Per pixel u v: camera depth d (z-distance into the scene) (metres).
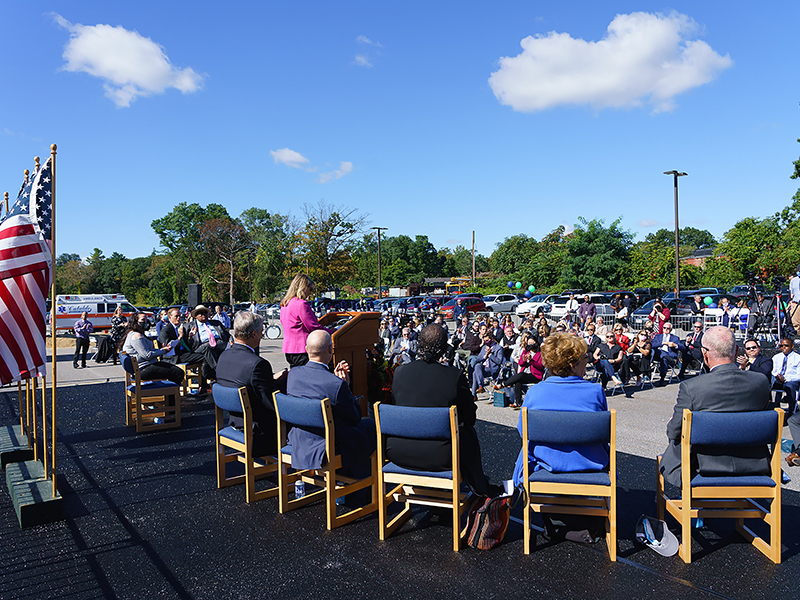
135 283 93.19
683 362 10.74
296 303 4.85
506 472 4.86
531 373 8.24
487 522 3.33
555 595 2.83
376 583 2.97
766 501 4.14
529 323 13.25
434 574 3.06
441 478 3.37
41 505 3.76
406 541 3.50
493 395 8.85
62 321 25.48
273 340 24.28
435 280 87.62
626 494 4.29
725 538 3.51
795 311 14.09
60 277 93.25
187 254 65.88
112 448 5.67
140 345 6.45
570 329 13.68
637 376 10.48
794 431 5.12
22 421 5.71
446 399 3.41
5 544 3.47
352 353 5.69
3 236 3.82
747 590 2.86
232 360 4.27
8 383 3.76
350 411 3.74
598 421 3.06
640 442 5.98
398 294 56.94
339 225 40.16
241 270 60.31
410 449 3.42
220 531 3.65
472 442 3.55
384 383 6.06
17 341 3.80
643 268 38.38
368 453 3.87
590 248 39.88
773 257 29.86
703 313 19.14
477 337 11.46
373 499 4.01
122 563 3.21
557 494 3.36
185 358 8.32
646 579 2.98
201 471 4.93
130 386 6.61
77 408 7.75
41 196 4.05
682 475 3.12
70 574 3.09
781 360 8.02
